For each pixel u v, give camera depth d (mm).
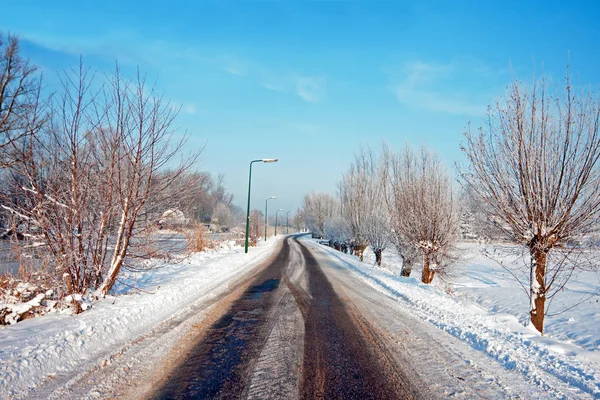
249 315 8055
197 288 10992
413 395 4215
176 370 4742
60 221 7449
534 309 8148
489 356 5684
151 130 8578
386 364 5227
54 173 7438
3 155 6980
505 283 20734
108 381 4320
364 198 30500
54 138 7422
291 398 4035
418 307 9633
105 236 8555
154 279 11906
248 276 14812
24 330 5641
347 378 4668
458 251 16891
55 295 7543
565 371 4961
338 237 45094
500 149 8211
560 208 7574
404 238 17609
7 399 3730
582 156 7320
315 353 5613
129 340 5844
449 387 4461
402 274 19250
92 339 5508
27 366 4328
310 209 80688
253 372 4758
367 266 21641
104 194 8188
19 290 6781
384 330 7164
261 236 57906
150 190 8891
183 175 9602
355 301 10336
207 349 5617
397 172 19531
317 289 12312
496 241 8930
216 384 4348
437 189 15875
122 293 9086
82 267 8055
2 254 7441
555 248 7965
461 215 16516
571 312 12594
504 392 4344
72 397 3879
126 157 8344
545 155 7637
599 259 7828
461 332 6984
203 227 26750
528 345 6109
